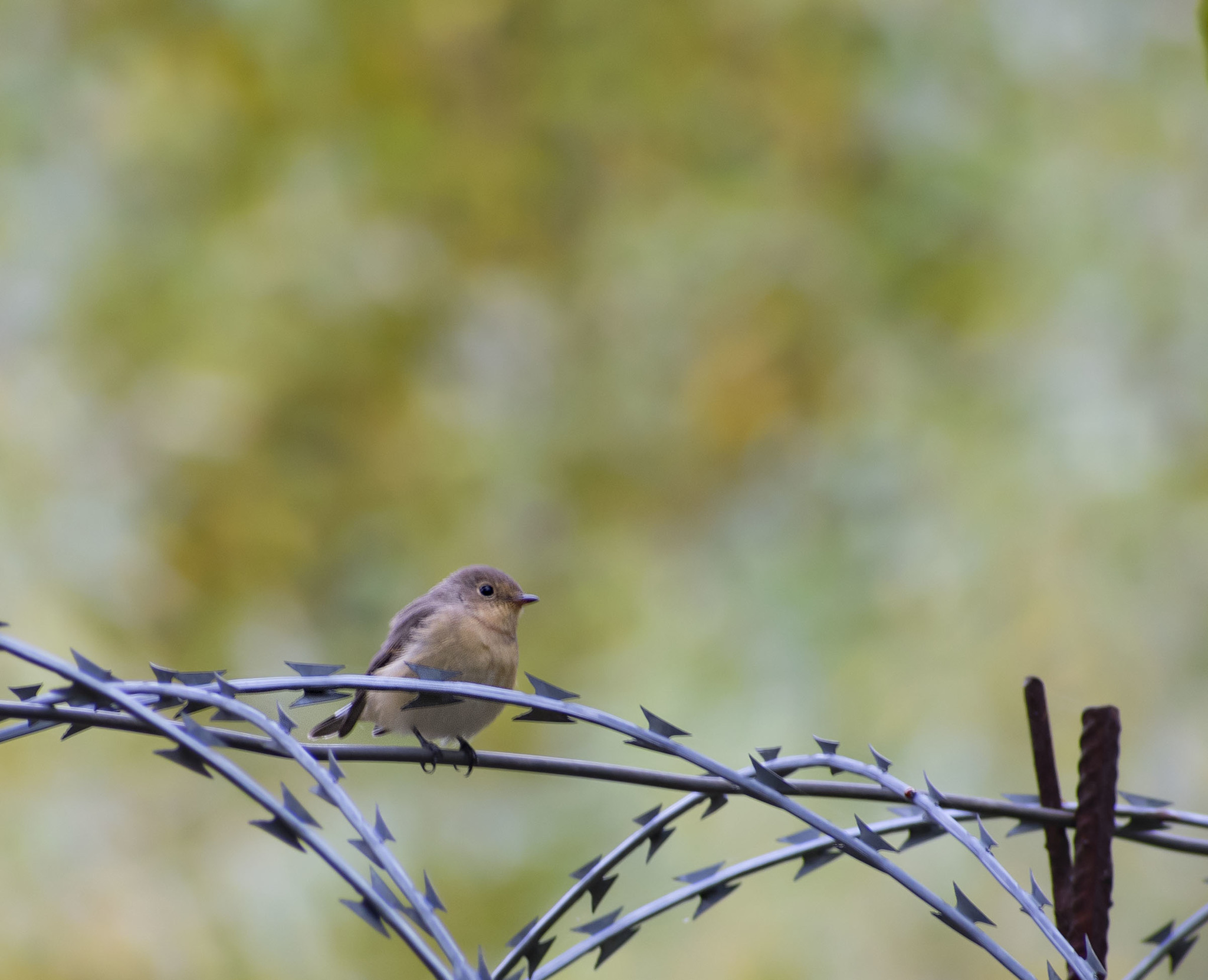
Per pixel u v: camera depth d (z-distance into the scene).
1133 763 10.34
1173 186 12.64
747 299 14.12
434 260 14.36
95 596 11.23
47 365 12.41
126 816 10.34
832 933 9.85
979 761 10.45
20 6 13.59
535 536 14.50
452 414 14.34
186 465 12.63
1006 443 11.91
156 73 13.55
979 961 9.66
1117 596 10.80
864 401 13.40
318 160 13.95
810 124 14.27
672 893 3.53
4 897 9.65
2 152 13.12
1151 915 9.95
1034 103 13.50
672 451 14.59
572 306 14.95
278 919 10.29
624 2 14.70
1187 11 13.20
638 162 14.89
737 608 12.10
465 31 14.53
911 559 11.65
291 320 13.21
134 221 13.23
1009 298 13.04
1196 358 11.81
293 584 13.62
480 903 12.00
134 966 9.65
